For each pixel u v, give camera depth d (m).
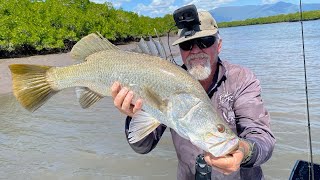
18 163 1.84
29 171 1.74
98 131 2.31
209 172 0.77
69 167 1.76
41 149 2.03
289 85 3.64
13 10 8.18
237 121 0.76
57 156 1.91
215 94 0.78
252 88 0.77
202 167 0.77
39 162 1.84
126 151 1.94
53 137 2.24
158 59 0.67
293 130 2.15
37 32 7.98
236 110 0.76
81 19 10.15
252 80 0.77
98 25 11.84
